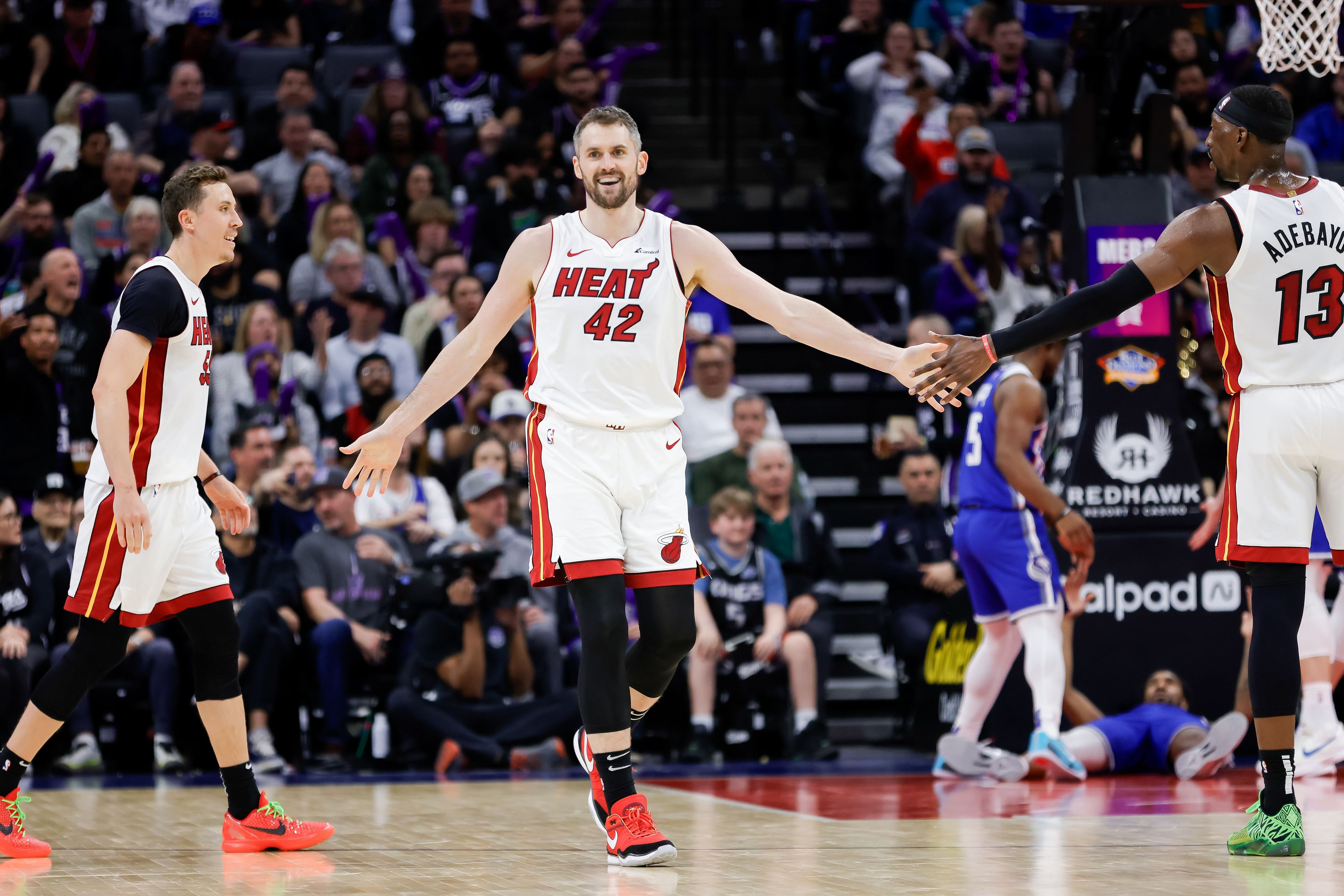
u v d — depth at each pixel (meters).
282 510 17.41
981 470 13.58
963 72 26.98
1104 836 9.65
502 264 8.98
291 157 23.73
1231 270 8.95
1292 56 12.20
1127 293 8.85
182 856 9.05
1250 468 8.96
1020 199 22.70
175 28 26.09
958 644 16.47
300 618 16.36
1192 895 7.38
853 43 26.98
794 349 24.39
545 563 8.79
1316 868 8.26
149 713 16.20
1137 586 14.86
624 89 29.36
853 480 22.62
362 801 12.27
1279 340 8.92
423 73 26.45
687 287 9.10
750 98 29.14
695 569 9.09
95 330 18.88
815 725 16.28
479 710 15.80
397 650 16.45
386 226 22.31
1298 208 8.91
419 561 16.41
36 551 16.09
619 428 8.80
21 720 9.07
